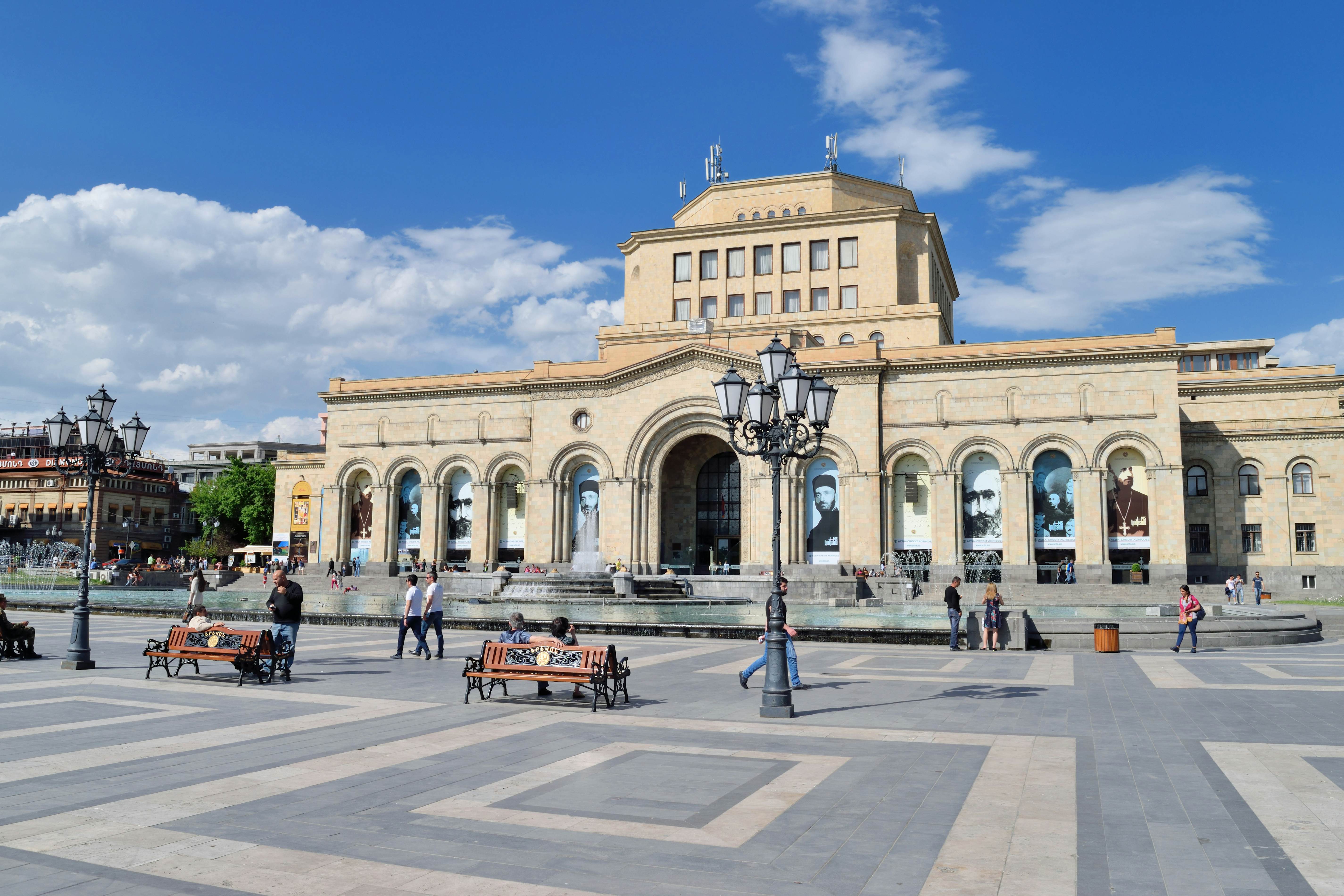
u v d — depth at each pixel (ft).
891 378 220.23
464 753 40.34
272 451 550.36
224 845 27.37
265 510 347.77
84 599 69.97
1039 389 211.20
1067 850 27.40
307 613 120.06
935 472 215.10
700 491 257.14
